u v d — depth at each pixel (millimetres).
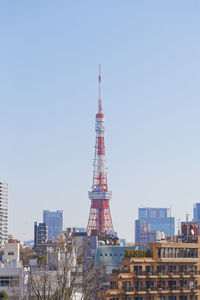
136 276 190875
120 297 186250
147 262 194250
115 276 189875
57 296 128375
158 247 197000
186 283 198500
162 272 195750
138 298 190125
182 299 196875
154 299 192000
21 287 169750
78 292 155125
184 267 199875
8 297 185500
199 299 199375
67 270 134375
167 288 195250
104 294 170875
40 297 127562
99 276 168250
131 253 198250
